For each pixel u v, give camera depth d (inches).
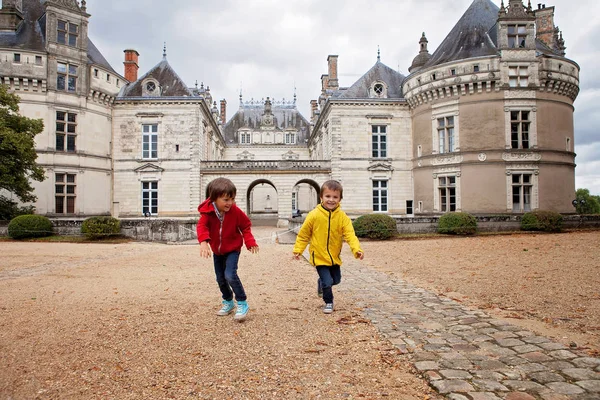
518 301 250.8
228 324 202.1
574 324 200.2
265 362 153.5
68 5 1111.0
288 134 2324.1
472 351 163.8
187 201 1242.0
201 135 1304.1
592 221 916.0
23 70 1045.8
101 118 1189.7
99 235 784.9
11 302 251.1
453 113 1114.7
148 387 132.7
